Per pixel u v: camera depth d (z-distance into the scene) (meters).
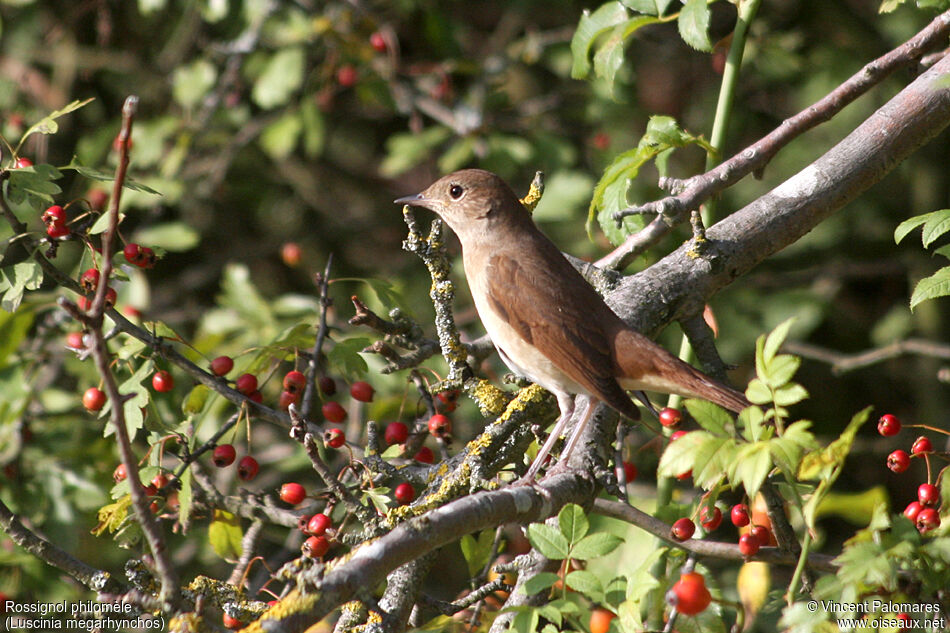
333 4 14.30
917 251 15.48
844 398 15.62
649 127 8.98
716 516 7.79
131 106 5.01
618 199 9.08
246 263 16.61
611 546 6.02
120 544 7.52
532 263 8.77
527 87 16.48
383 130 17.42
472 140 13.65
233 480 11.63
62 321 10.80
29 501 10.56
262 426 13.81
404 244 8.27
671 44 14.82
